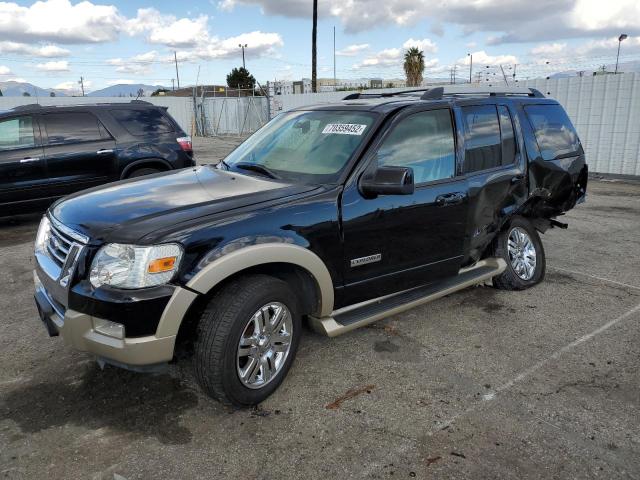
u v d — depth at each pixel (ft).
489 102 15.44
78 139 25.04
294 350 10.96
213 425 9.84
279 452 9.11
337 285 11.43
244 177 12.34
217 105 102.83
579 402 10.61
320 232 10.85
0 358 12.30
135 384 11.22
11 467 8.69
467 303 15.74
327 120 13.28
